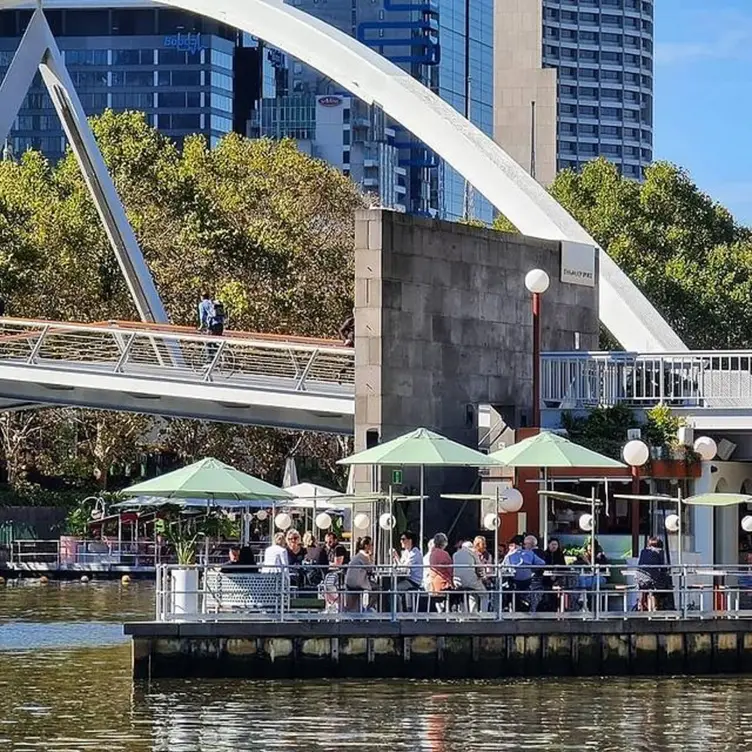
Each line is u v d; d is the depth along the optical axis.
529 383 52.84
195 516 83.56
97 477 99.25
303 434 97.50
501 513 47.19
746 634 40.09
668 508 47.50
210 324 61.41
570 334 55.38
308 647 37.91
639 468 45.03
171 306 95.62
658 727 32.56
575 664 38.97
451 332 49.66
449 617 38.66
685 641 39.66
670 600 41.34
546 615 39.00
